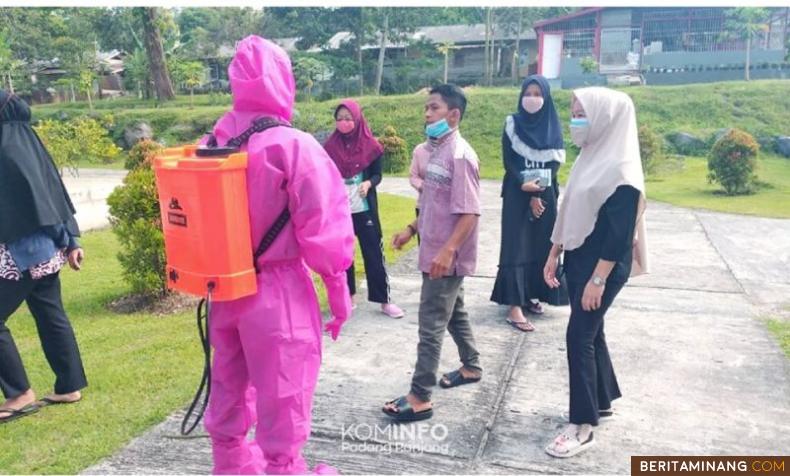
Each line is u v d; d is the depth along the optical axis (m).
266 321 2.25
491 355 4.17
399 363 4.07
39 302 3.43
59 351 3.49
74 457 2.98
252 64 2.29
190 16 49.31
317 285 5.75
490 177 16.45
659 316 4.90
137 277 5.31
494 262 6.81
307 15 32.47
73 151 14.90
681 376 3.81
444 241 3.21
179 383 3.77
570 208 2.94
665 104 20.98
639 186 2.75
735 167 11.84
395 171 17.52
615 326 4.70
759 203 10.87
